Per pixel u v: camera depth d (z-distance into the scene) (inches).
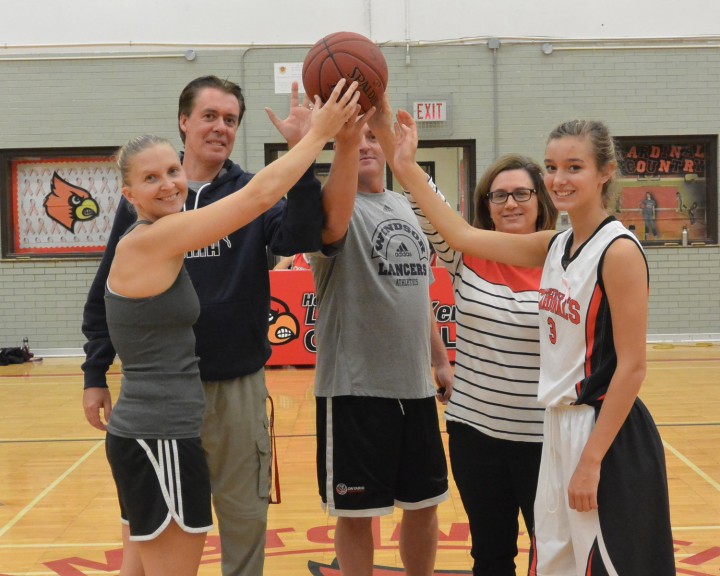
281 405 281.6
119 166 94.6
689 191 425.7
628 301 86.7
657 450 90.7
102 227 425.1
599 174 91.9
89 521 171.9
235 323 110.0
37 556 152.0
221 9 419.5
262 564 114.8
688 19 418.6
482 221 123.5
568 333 91.6
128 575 107.3
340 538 126.1
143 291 91.9
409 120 109.5
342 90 105.0
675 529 159.5
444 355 136.6
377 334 121.1
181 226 90.5
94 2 416.8
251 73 421.7
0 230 421.4
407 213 127.7
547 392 93.7
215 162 115.6
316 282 126.3
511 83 422.3
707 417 257.1
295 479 199.2
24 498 188.4
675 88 421.1
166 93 420.8
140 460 93.1
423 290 124.7
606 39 419.8
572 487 88.0
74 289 422.6
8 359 399.5
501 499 113.5
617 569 86.7
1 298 422.9
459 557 148.5
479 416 111.4
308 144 95.6
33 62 417.7
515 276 112.3
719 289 423.8
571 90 422.6
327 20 420.5
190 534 94.4
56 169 423.2
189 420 94.5
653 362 364.8
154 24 418.6
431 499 124.7
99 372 118.2
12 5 416.2
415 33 420.8
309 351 352.2
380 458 121.1
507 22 420.5
